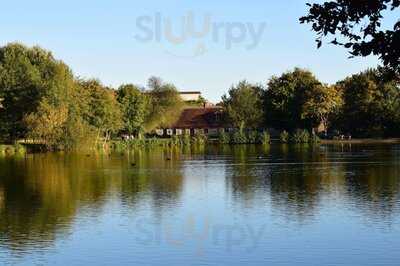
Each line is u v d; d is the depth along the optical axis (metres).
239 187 47.47
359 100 137.00
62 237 28.48
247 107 148.88
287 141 133.62
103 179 54.81
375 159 75.38
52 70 106.12
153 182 51.84
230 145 130.75
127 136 140.25
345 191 43.56
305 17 11.47
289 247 26.00
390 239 27.17
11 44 111.00
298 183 49.75
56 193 44.53
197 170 64.19
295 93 141.75
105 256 24.91
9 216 34.31
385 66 11.44
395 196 40.38
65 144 100.38
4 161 79.38
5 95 101.62
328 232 28.94
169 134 170.12
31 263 23.91
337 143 124.56
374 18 11.10
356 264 23.17
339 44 11.34
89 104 116.00
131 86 139.25
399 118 133.00
